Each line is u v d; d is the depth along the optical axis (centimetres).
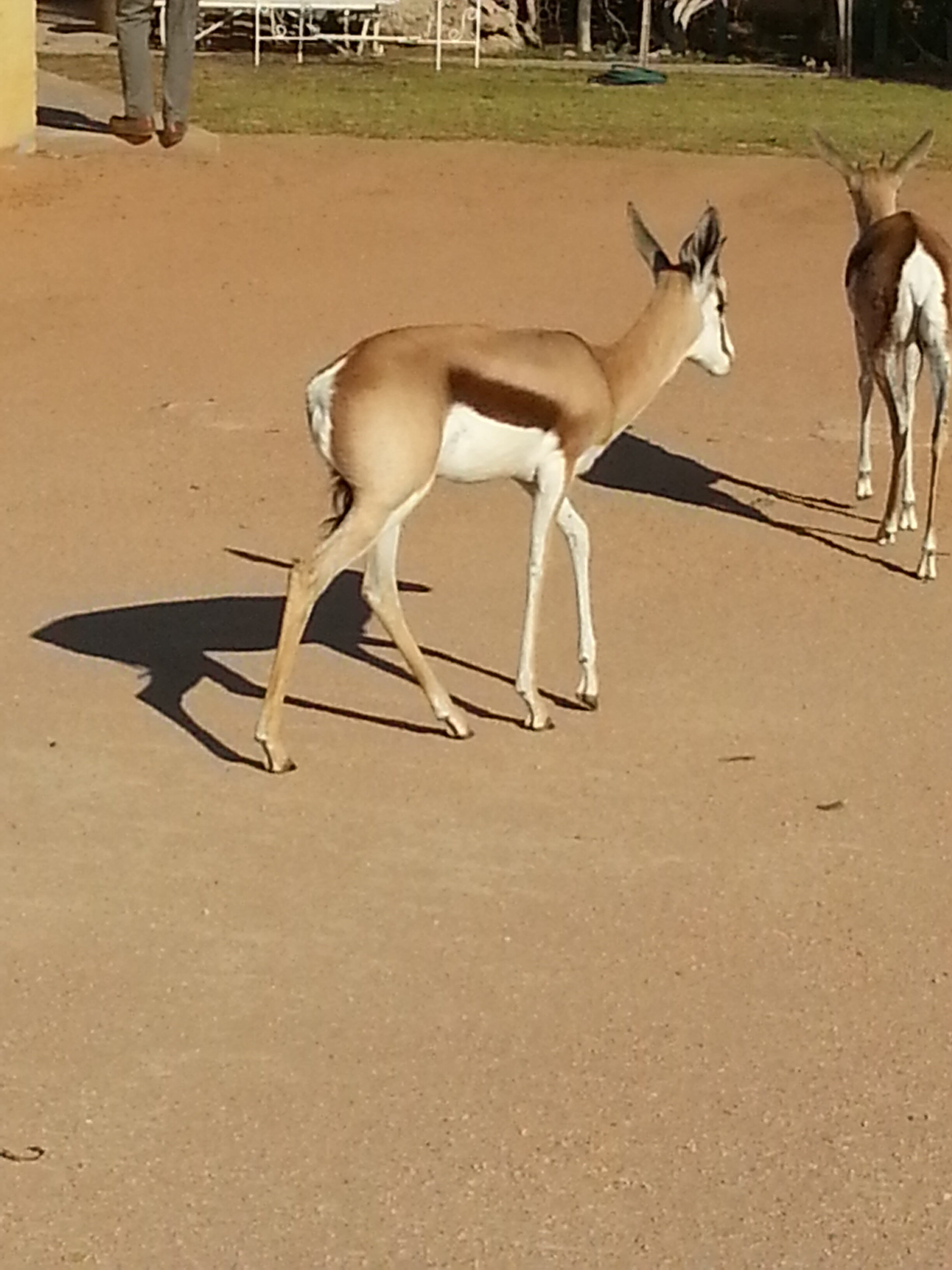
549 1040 516
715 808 648
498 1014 527
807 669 765
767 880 603
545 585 841
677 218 1592
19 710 704
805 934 573
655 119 2088
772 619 816
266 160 1758
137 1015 522
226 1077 496
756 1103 492
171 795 645
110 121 1811
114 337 1217
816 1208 453
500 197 1648
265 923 569
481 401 653
